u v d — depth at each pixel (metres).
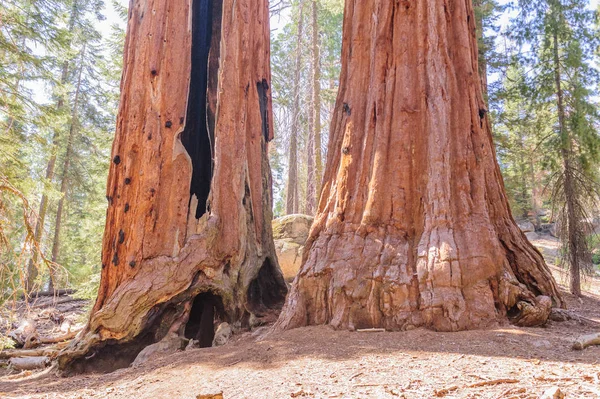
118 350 8.41
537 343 5.50
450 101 8.14
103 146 19.88
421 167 7.88
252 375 5.23
